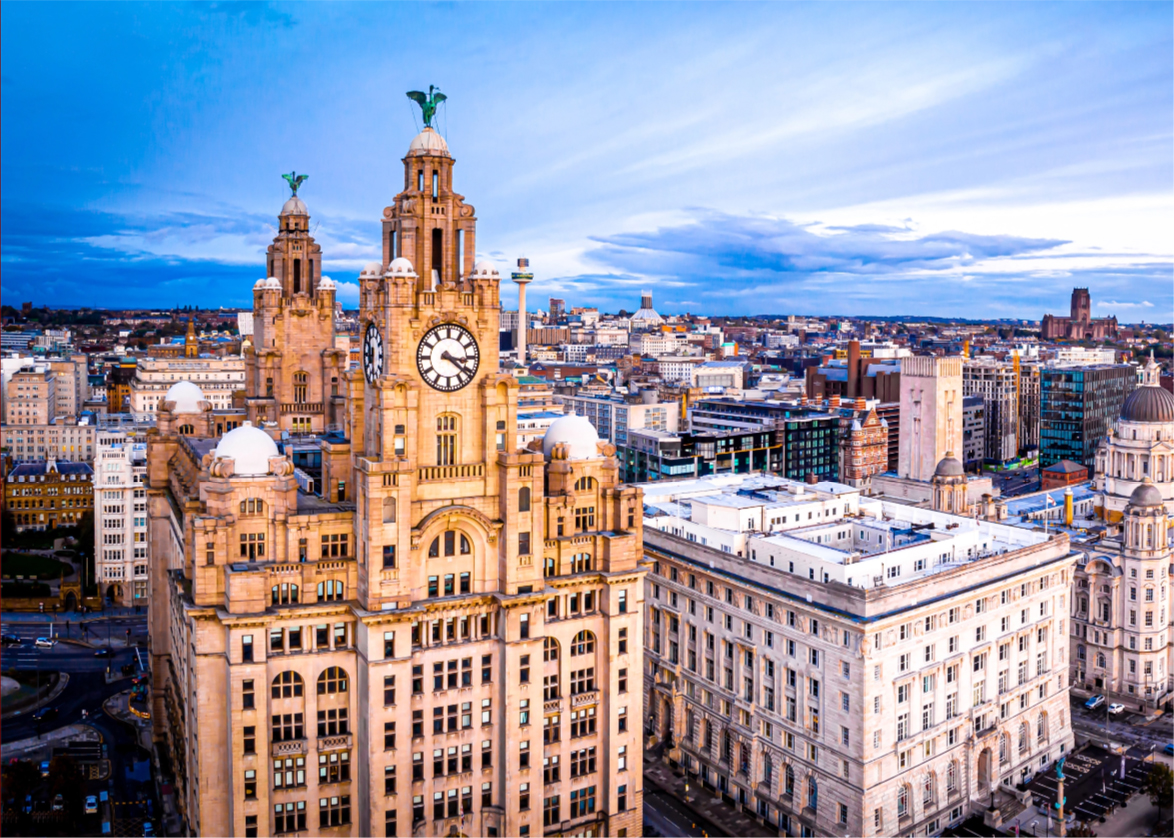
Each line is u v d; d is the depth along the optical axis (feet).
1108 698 650.84
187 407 568.00
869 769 447.01
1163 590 644.69
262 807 364.79
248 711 360.89
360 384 399.44
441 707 386.11
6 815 475.31
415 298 377.09
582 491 423.64
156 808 492.95
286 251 583.17
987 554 540.11
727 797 519.60
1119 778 540.52
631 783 427.74
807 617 470.80
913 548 512.22
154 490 531.09
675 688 553.64
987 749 512.22
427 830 383.65
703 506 576.61
